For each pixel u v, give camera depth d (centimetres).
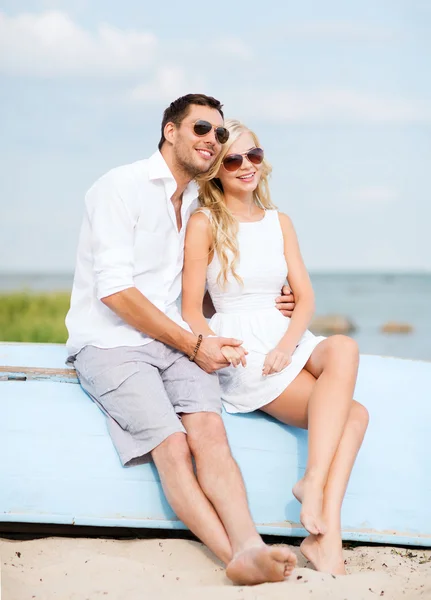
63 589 241
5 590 237
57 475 286
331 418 275
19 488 283
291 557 232
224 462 266
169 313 320
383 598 232
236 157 326
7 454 289
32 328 2755
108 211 298
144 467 290
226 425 306
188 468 268
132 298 290
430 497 300
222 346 294
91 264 308
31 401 307
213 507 262
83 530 293
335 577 243
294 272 335
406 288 3484
